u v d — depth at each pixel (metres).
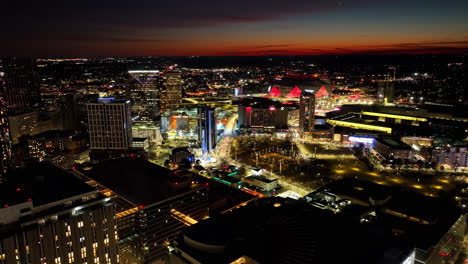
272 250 144.62
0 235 155.12
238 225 165.88
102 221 184.50
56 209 174.12
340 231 162.88
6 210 159.38
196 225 164.00
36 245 161.38
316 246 148.25
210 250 145.88
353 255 143.75
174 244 157.00
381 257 144.12
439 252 184.12
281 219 173.12
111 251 190.38
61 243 169.62
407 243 158.00
